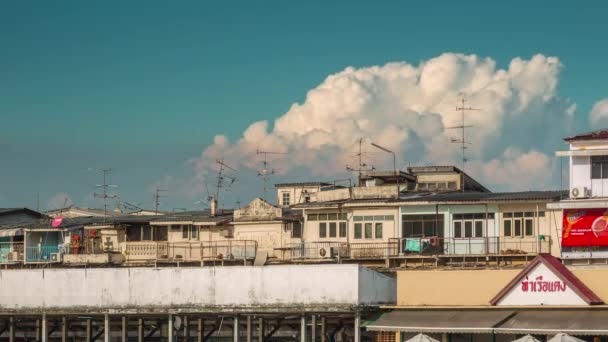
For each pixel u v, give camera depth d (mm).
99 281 65625
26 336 79062
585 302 55625
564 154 69750
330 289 60125
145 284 64625
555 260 58125
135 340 78250
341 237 82938
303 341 61281
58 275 66688
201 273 63438
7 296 67562
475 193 82500
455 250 77562
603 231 69750
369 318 59969
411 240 78625
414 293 60438
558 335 52344
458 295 59281
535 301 56938
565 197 74062
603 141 69125
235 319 63188
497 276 58594
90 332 73250
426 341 55250
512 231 76188
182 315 65250
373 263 79562
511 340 57250
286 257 85000
